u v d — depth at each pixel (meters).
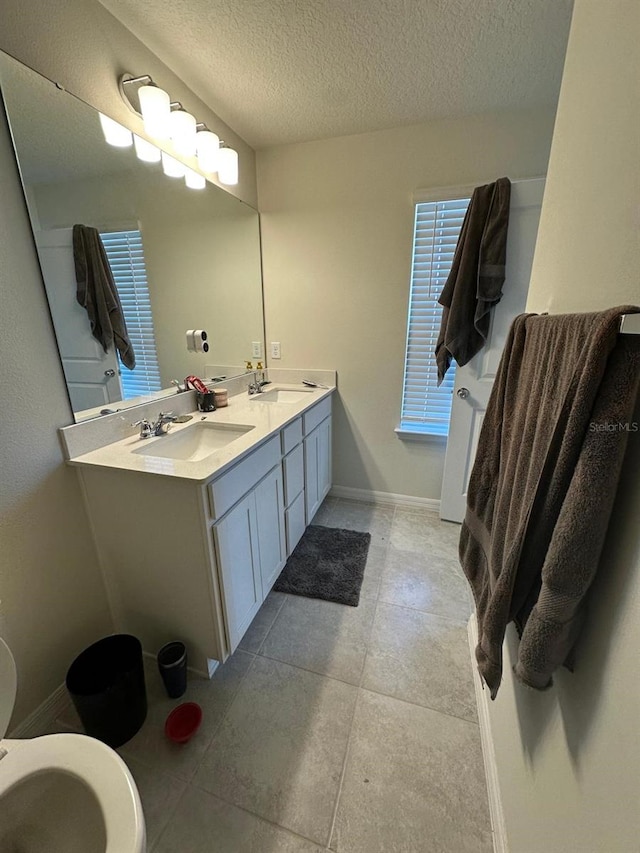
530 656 0.57
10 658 0.75
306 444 2.08
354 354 2.48
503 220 1.83
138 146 1.46
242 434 1.65
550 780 0.64
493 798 0.98
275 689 1.33
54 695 1.22
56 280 1.16
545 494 0.59
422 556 2.09
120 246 1.42
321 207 2.28
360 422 2.61
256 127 2.03
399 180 2.11
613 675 0.47
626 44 0.58
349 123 1.99
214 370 2.13
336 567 1.98
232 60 1.50
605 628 0.51
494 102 1.80
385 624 1.62
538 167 1.90
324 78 1.62
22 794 0.70
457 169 2.01
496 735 1.04
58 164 1.14
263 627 1.61
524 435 0.75
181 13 1.27
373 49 1.44
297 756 1.12
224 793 1.03
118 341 1.44
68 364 1.21
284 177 2.30
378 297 2.33
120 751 1.13
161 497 1.18
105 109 1.29
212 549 1.21
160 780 1.06
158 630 1.38
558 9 1.25
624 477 0.49
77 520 1.27
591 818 0.49
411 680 1.36
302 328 2.54
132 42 1.36
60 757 0.72
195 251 1.88
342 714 1.24
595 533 0.50
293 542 1.99
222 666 1.42
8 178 1.00
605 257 0.62
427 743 1.16
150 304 1.61
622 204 0.56
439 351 2.13
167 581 1.29
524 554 0.65
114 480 1.22
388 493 2.68
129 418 1.49
